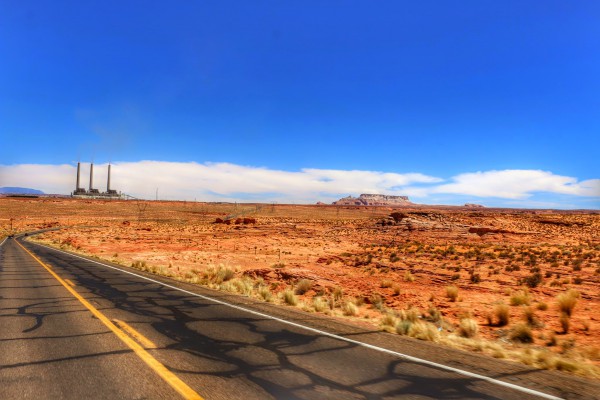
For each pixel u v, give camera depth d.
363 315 12.22
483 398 4.66
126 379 5.00
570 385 5.21
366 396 4.62
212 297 12.27
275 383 4.96
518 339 9.63
